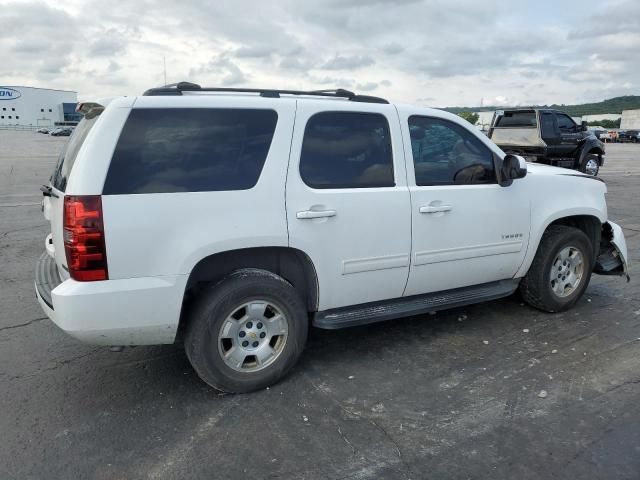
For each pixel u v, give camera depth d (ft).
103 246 9.74
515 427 10.23
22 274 19.88
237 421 10.44
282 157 11.24
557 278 15.92
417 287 13.44
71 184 9.73
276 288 11.25
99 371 12.45
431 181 13.28
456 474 8.90
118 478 8.79
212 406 10.99
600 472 8.92
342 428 10.21
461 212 13.53
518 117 51.90
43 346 13.74
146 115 10.19
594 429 10.15
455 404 11.07
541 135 49.65
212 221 10.51
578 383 11.94
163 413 10.71
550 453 9.43
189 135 10.50
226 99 10.93
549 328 15.08
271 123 11.23
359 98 13.02
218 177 10.66
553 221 15.80
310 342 14.14
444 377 12.25
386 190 12.42
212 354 10.91
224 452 9.47
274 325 11.55
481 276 14.51
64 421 10.39
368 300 12.87
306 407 10.94
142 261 10.05
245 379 11.33
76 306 9.73
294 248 11.43
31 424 10.28
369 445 9.68
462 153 13.91
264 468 9.04
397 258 12.75
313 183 11.61
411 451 9.50
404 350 13.65
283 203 11.17
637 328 15.12
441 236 13.32
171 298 10.31
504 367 12.73
